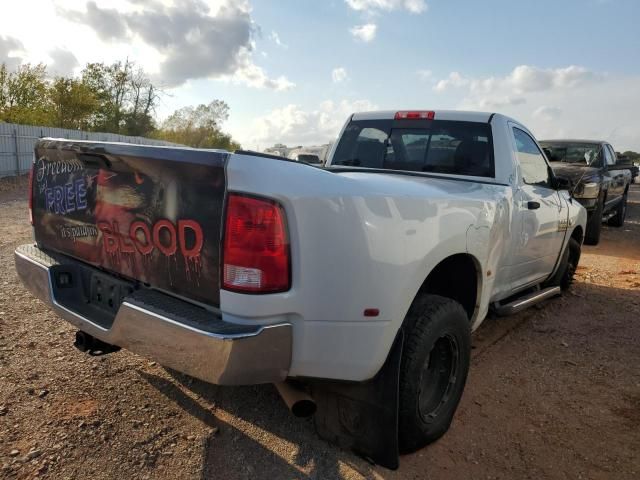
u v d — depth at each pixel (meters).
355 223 2.27
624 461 2.84
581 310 5.54
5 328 4.20
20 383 3.33
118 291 2.77
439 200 2.77
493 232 3.34
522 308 4.28
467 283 3.34
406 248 2.48
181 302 2.41
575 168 9.99
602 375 3.93
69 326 4.34
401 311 2.49
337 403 2.68
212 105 64.44
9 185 18.78
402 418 2.66
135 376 3.54
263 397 3.36
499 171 3.90
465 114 4.20
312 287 2.20
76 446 2.72
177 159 2.28
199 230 2.26
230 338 2.06
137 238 2.60
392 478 2.62
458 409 3.36
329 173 2.33
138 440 2.81
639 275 7.28
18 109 31.36
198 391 3.39
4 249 7.46
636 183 29.88
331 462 2.71
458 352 2.99
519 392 3.62
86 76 42.69
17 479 2.44
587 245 9.95
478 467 2.76
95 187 2.86
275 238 2.10
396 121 4.48
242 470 2.62
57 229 3.27
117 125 44.59
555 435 3.08
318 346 2.28
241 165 2.11
